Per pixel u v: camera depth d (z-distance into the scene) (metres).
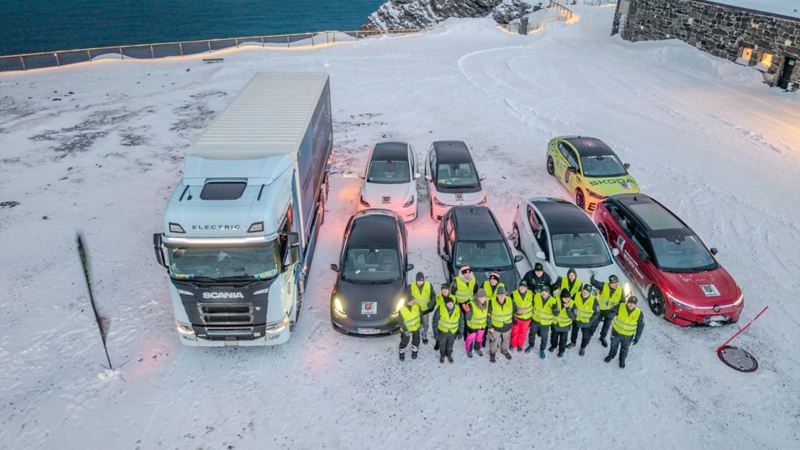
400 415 9.08
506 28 46.50
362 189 15.26
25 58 30.52
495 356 10.34
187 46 35.56
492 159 19.28
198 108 24.44
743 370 10.01
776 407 9.24
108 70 30.67
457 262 11.77
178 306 9.52
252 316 9.59
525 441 8.59
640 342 10.77
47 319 11.31
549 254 12.02
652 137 20.47
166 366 10.11
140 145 20.27
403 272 11.51
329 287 12.46
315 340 10.80
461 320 10.80
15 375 9.88
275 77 16.55
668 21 32.09
